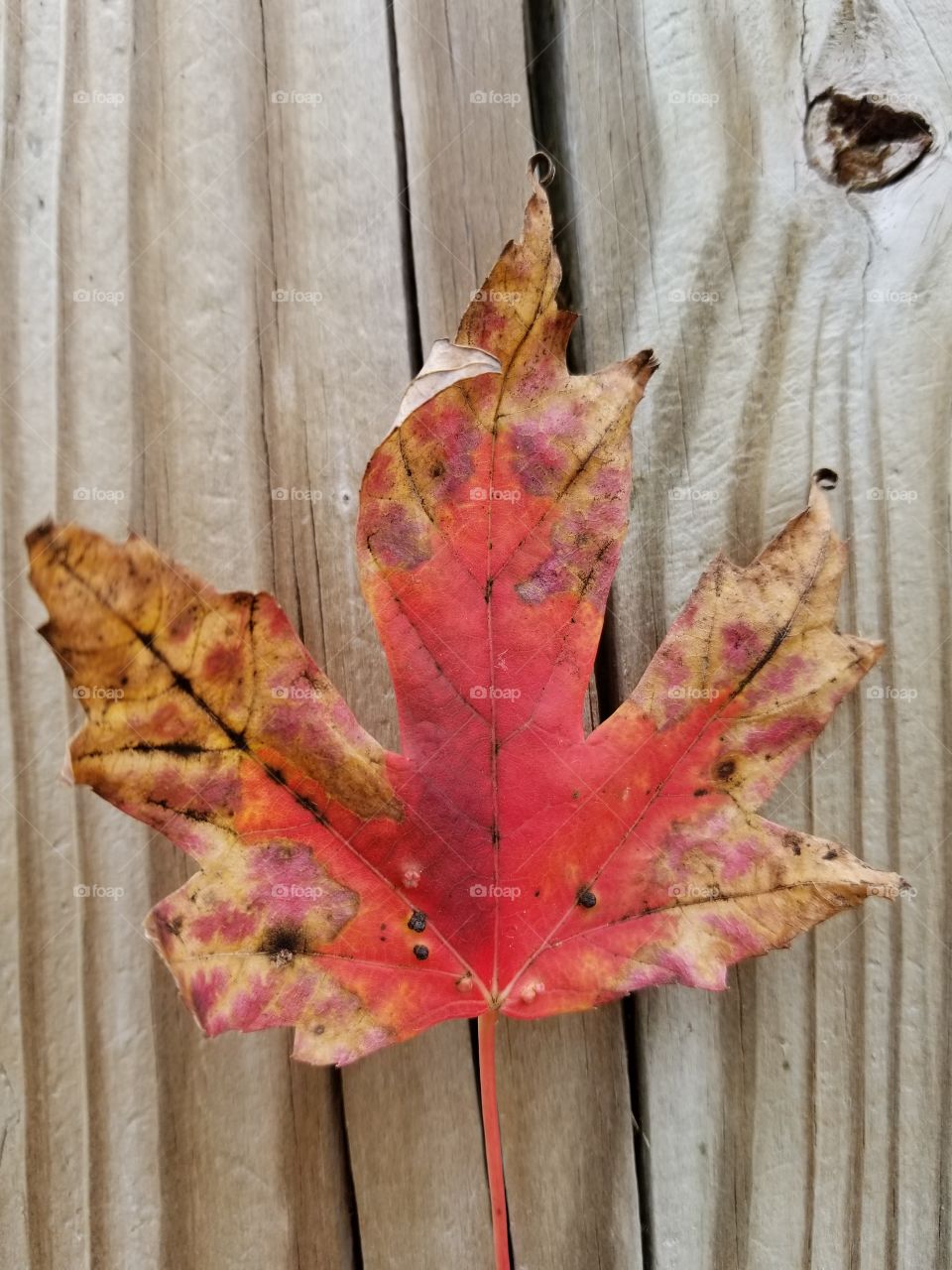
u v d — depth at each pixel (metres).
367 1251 0.11
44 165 0.11
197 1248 0.11
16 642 0.11
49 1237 0.11
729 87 0.12
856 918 0.11
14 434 0.11
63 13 0.11
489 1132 0.09
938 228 0.12
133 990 0.11
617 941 0.09
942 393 0.11
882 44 0.12
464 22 0.12
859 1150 0.11
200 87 0.12
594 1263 0.11
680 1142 0.11
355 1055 0.09
